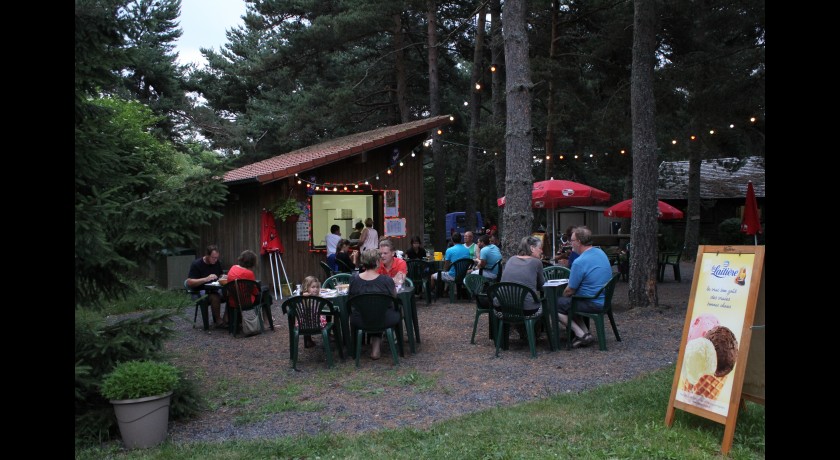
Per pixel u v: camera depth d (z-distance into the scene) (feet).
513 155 27.30
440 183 64.28
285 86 86.02
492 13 57.06
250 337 26.43
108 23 14.21
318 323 20.39
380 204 47.29
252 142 85.05
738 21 40.81
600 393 15.96
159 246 14.96
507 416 14.21
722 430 12.87
